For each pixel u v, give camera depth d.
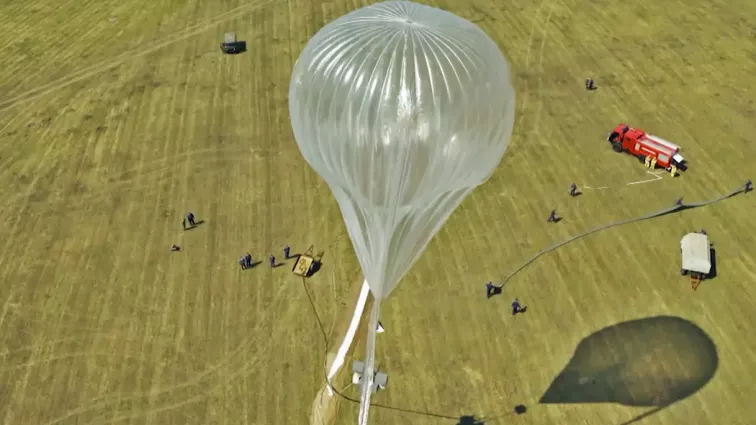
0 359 20.94
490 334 21.50
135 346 21.31
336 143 12.38
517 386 20.08
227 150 29.34
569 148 29.02
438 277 23.31
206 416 19.39
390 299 22.50
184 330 21.78
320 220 25.81
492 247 24.45
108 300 22.78
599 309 22.25
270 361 20.81
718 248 24.25
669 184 27.02
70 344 21.39
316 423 19.03
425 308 22.23
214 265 23.98
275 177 27.89
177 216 26.02
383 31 12.17
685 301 22.45
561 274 23.44
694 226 25.14
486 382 20.16
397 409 19.44
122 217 26.03
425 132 11.78
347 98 11.88
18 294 22.98
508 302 22.47
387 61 11.77
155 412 19.52
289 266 23.88
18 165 28.66
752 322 21.77
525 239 24.77
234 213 26.14
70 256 24.42
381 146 11.95
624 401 19.67
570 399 19.75
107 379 20.39
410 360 20.66
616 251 24.22
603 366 20.58
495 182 27.33
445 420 19.19
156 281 23.44
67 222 25.84
